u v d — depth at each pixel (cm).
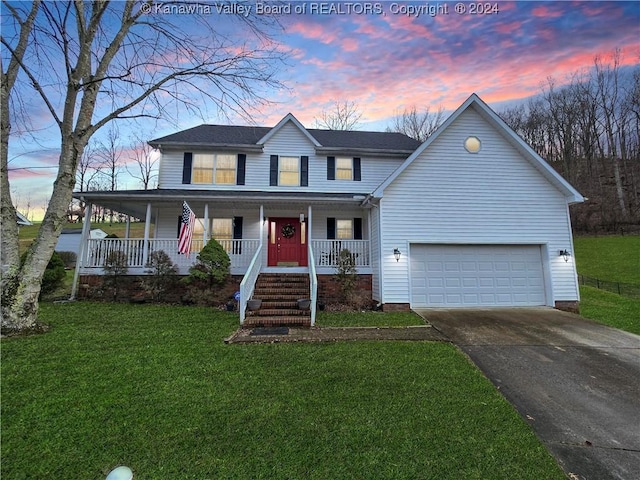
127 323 748
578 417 383
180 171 1357
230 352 566
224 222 1330
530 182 1118
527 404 413
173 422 343
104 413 356
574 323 833
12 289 634
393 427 345
